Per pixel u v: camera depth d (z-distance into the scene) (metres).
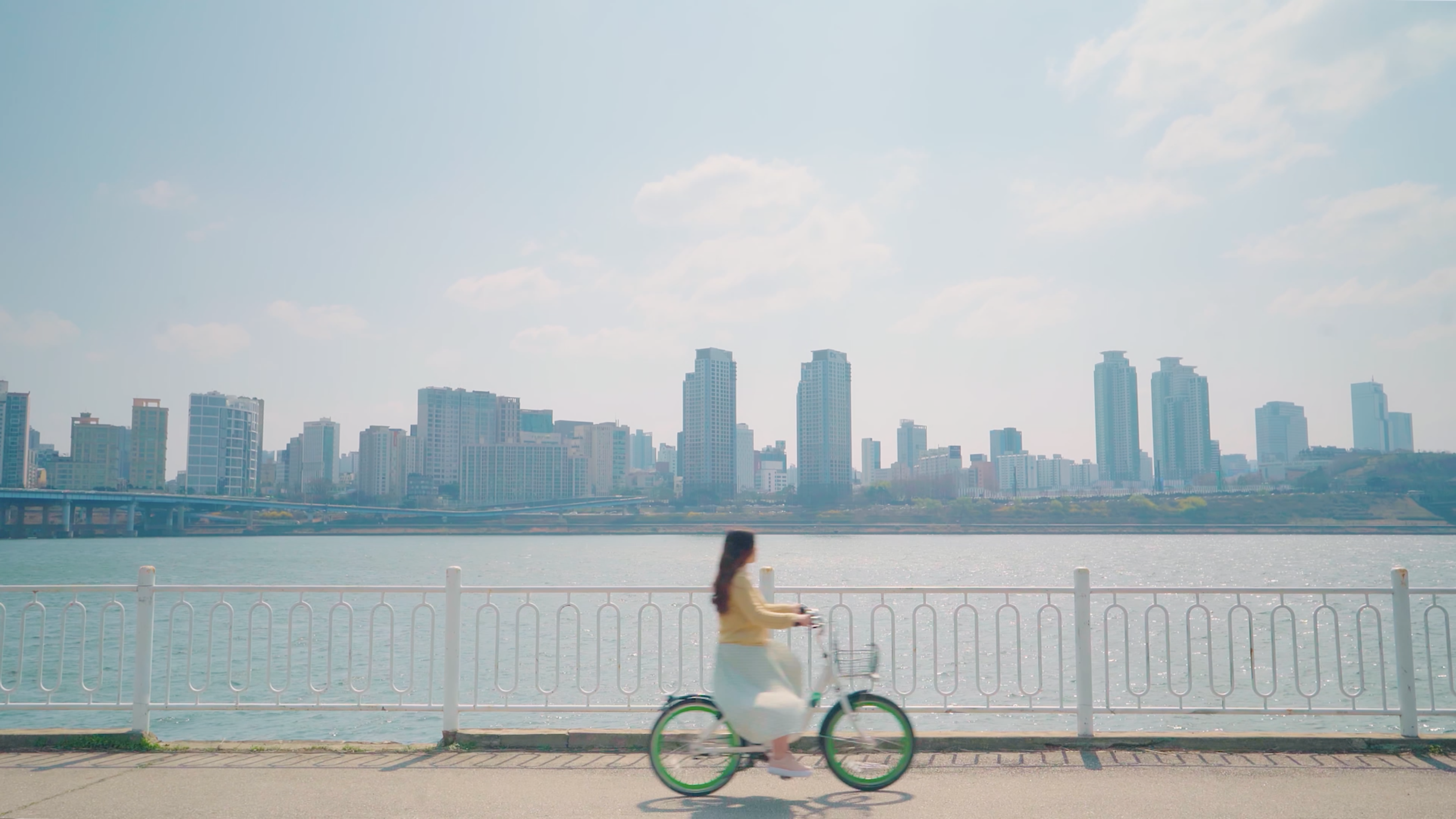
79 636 32.16
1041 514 185.25
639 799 6.59
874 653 6.89
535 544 185.62
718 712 6.66
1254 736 7.78
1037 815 6.11
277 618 38.22
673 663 23.73
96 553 135.75
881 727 6.87
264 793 6.76
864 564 102.81
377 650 27.27
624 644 27.73
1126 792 6.63
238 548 161.12
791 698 6.43
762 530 198.25
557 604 40.41
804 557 124.00
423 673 23.11
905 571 89.50
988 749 7.83
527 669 23.30
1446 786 6.73
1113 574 85.25
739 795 6.68
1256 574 84.12
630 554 139.38
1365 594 7.89
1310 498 186.75
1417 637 31.92
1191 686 8.01
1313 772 7.12
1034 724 17.81
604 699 19.31
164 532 183.50
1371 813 6.11
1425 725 17.80
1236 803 6.34
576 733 8.04
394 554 137.38
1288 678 23.92
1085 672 7.94
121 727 18.27
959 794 6.62
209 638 8.36
